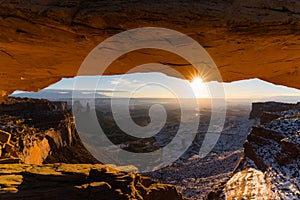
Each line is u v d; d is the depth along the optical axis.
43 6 4.50
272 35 5.06
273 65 7.60
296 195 8.59
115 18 4.57
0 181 7.62
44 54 6.53
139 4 4.50
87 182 7.87
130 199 7.43
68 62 7.41
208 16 4.54
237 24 4.68
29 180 7.85
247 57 6.61
